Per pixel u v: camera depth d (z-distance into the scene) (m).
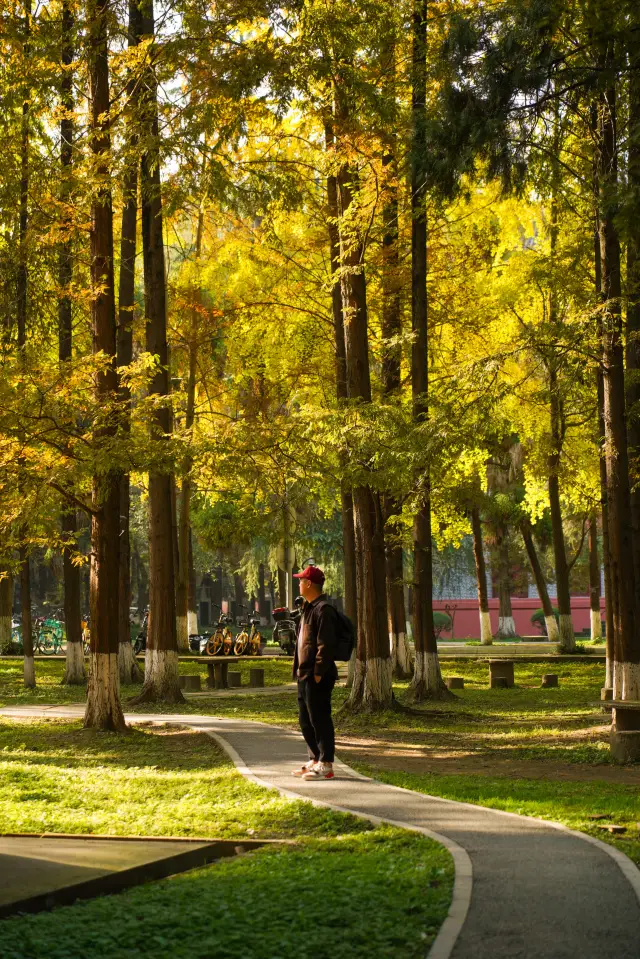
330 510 26.42
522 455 30.97
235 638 33.22
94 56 15.38
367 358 18.36
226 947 4.70
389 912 5.23
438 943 4.63
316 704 10.14
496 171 12.37
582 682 25.67
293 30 14.80
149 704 20.14
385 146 15.99
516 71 11.45
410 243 21.97
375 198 17.03
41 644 36.91
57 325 22.67
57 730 15.92
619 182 11.29
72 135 18.86
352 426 16.16
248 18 14.28
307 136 19.08
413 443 15.02
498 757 13.20
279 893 5.64
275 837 7.64
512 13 11.68
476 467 25.64
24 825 7.96
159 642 20.58
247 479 16.61
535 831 7.20
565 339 14.26
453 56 12.07
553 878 5.74
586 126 14.95
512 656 31.42
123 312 23.66
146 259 21.19
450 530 28.17
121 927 4.94
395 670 25.34
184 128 13.75
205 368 31.23
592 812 8.26
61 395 13.84
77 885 5.65
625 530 14.80
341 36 14.39
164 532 20.61
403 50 17.48
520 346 14.51
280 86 13.98
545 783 10.48
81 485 15.53
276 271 23.23
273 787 9.55
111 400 14.72
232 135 14.17
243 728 15.21
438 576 64.00
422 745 14.55
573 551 58.41
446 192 12.91
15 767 11.68
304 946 4.69
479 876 5.82
